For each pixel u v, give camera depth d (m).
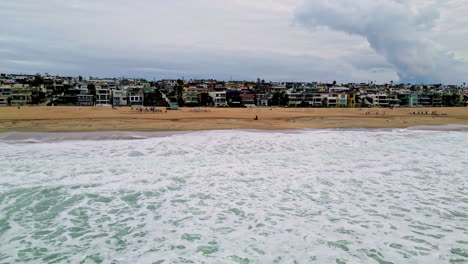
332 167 14.66
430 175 13.30
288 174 13.32
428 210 9.33
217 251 6.84
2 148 19.05
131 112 68.50
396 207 9.57
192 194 10.63
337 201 10.07
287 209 9.37
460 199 10.30
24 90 109.12
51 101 115.44
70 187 11.10
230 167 14.45
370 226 8.17
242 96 124.50
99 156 16.61
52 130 29.97
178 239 7.42
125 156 16.67
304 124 41.22
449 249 6.96
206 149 19.16
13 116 50.25
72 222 8.33
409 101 138.00
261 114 67.69
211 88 164.50
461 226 8.20
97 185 11.38
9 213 8.81
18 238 7.41
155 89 136.00
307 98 134.25
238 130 31.52
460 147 20.67
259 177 12.82
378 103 133.50
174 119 48.56
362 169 14.28
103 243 7.21
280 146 20.62
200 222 8.40
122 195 10.42
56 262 6.36
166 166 14.43
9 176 12.33
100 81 179.75
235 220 8.54
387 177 12.95
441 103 143.00
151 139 23.62
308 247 7.04
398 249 6.95
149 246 7.08
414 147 20.62
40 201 9.74
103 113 62.53
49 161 15.16
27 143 21.55
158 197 10.30
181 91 133.75
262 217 8.74
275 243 7.21
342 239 7.43
